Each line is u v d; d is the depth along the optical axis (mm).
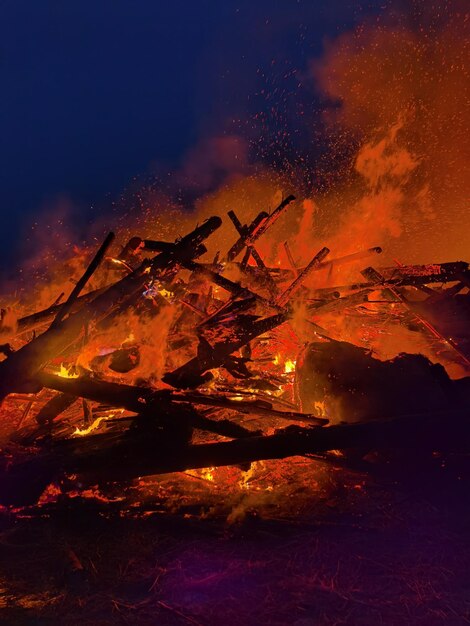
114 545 3619
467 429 4074
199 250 5543
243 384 5262
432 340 5859
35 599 3209
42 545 3631
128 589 3270
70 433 4801
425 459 4199
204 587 3260
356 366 4660
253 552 3533
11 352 4656
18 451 4547
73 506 3992
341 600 3150
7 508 3949
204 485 4297
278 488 4266
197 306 5645
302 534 3686
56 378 4402
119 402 4289
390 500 4094
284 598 3174
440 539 3639
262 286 6305
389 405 4410
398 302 5949
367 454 4297
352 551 3533
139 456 4062
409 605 3107
